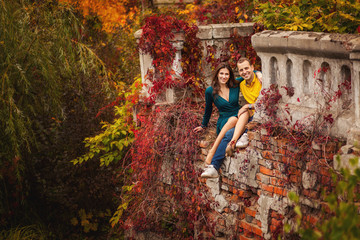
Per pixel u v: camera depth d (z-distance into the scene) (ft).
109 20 34.27
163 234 20.66
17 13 24.07
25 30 24.02
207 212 18.54
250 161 16.16
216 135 18.49
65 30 25.22
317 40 13.00
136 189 21.06
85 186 31.81
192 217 18.85
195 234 18.98
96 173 31.81
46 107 27.09
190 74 20.18
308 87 14.25
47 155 31.30
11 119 23.80
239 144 16.29
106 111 31.32
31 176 31.40
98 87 30.73
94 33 34.37
